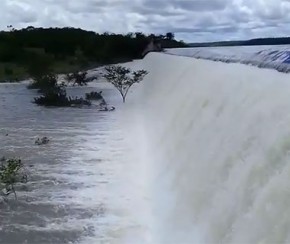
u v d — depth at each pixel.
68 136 26.81
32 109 38.59
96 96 44.38
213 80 18.80
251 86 13.79
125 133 27.30
